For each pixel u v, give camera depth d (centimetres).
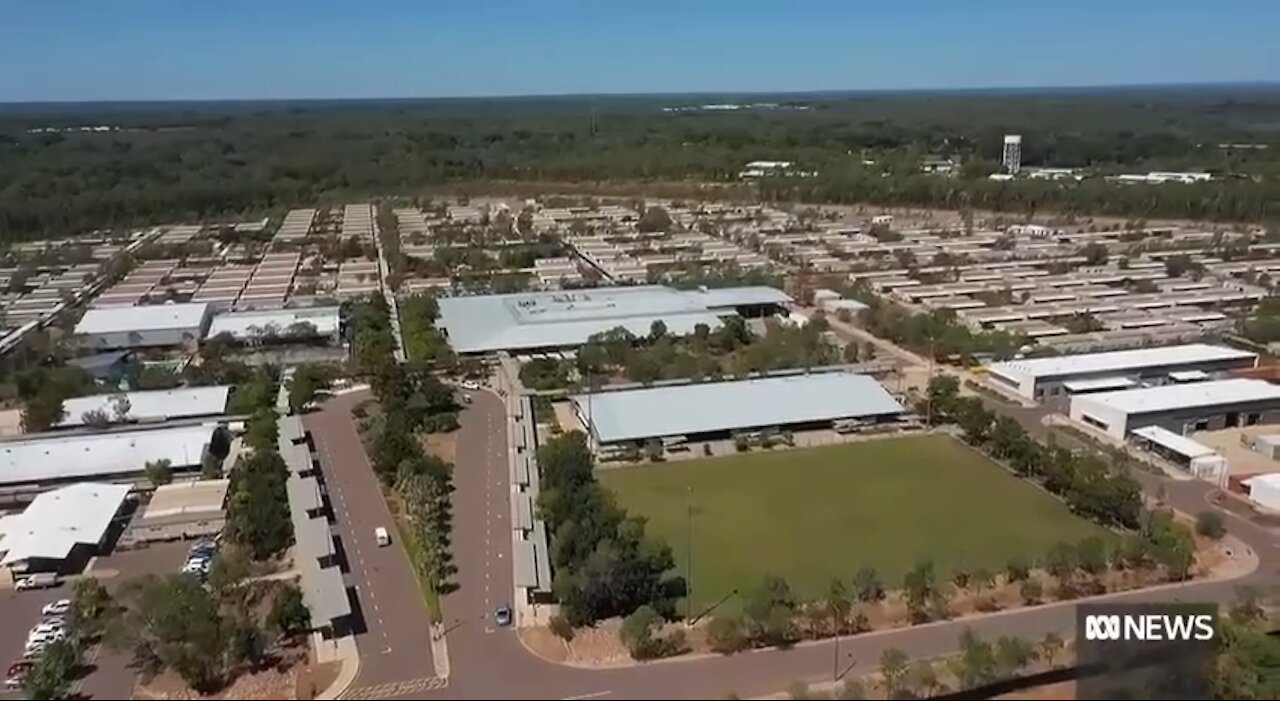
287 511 7981
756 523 8194
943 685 5866
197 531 8119
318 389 11538
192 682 6034
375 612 6831
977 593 7012
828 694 5688
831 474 9212
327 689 5956
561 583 6719
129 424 10394
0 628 6800
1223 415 10375
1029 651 6016
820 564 7481
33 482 8875
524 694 5888
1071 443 9912
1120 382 11362
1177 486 8931
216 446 9806
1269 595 6894
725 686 5969
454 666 6184
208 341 13212
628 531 7250
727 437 10119
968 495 8706
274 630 6397
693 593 7075
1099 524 8106
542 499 8075
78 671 6209
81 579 7094
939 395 10550
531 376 11694
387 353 11969
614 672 6119
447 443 9956
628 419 10138
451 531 7988
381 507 8494
